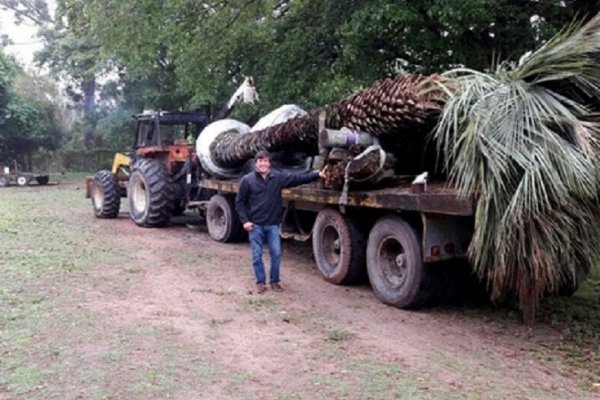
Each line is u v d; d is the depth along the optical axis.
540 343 4.65
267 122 8.43
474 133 4.52
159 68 19.70
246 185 6.25
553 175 4.14
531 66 4.64
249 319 5.22
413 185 5.27
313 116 6.84
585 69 4.46
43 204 15.52
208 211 9.83
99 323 5.00
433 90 5.24
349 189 6.09
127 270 7.20
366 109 5.80
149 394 3.56
